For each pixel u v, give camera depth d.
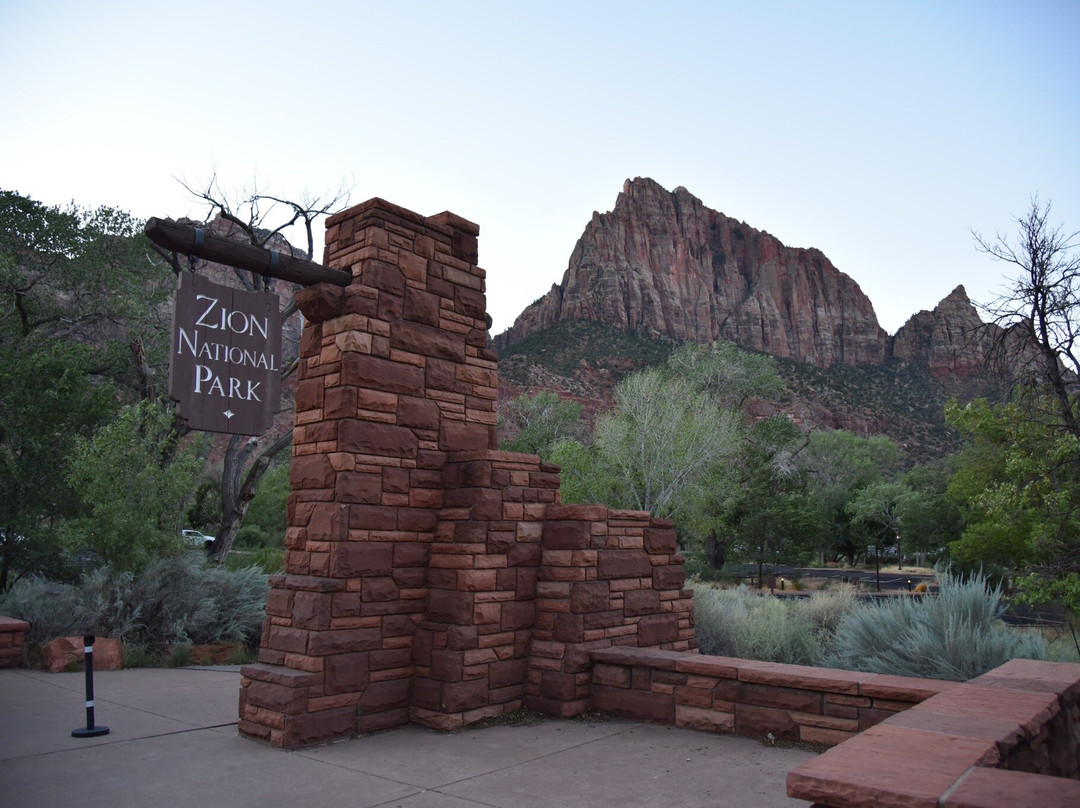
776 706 6.84
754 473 47.06
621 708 7.74
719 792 5.50
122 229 25.12
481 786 5.66
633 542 8.73
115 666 11.20
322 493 7.25
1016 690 5.21
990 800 2.93
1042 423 15.85
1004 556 27.33
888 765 3.44
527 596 8.07
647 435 39.75
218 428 6.62
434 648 7.46
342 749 6.66
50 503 16.31
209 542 28.20
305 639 6.88
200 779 5.83
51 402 16.45
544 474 8.40
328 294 7.30
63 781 5.78
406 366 7.74
